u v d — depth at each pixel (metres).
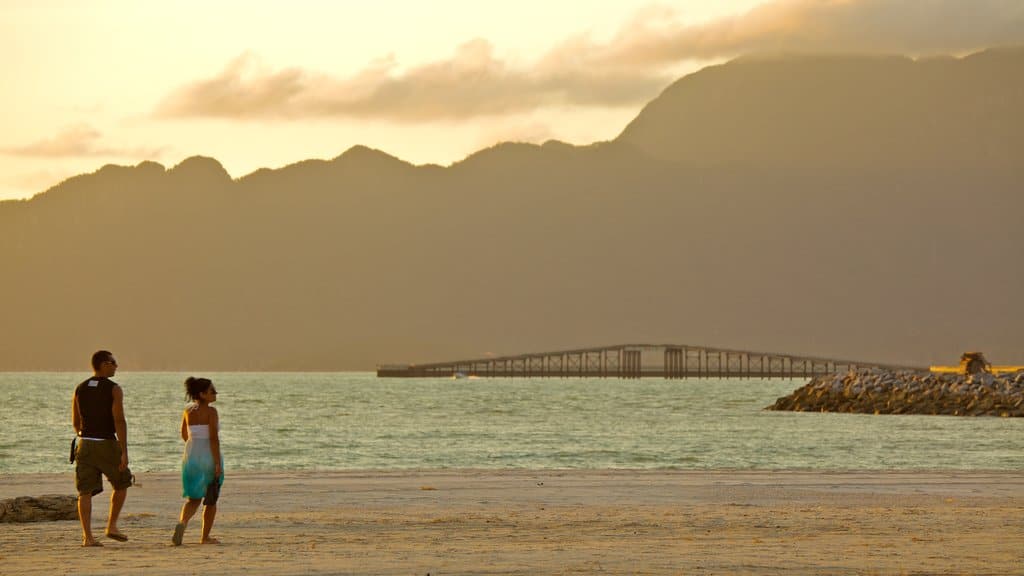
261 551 34.34
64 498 43.59
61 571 29.81
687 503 51.97
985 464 94.12
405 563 31.50
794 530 40.69
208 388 36.44
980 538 38.03
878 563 31.80
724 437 142.38
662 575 29.31
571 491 57.53
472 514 46.31
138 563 31.41
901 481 64.50
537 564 31.31
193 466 36.00
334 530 40.75
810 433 154.12
